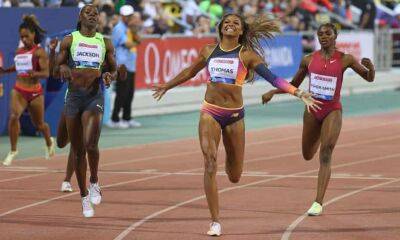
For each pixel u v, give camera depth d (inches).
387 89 3083.2
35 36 1381.6
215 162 862.5
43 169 1359.5
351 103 2642.7
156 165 1408.7
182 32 2576.3
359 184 1205.1
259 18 898.1
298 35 2696.9
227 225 916.6
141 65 2172.7
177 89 2341.3
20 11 1801.2
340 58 1005.8
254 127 2025.1
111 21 2087.8
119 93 1966.0
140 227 906.7
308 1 2994.6
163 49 2226.9
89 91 946.1
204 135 868.6
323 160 987.9
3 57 1788.9
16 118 1392.7
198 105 2413.9
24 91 1385.3
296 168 1370.6
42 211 1002.7
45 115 1801.2
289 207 1027.9
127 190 1155.3
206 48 894.4
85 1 2149.4
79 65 949.2
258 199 1085.8
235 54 874.8
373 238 847.7
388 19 3356.3
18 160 1472.7
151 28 2314.2
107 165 1408.7
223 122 877.2
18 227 908.0
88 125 941.2
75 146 959.6
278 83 860.6
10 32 1793.8
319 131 1023.0
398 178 1262.3
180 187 1180.5
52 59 1026.1
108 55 976.9
